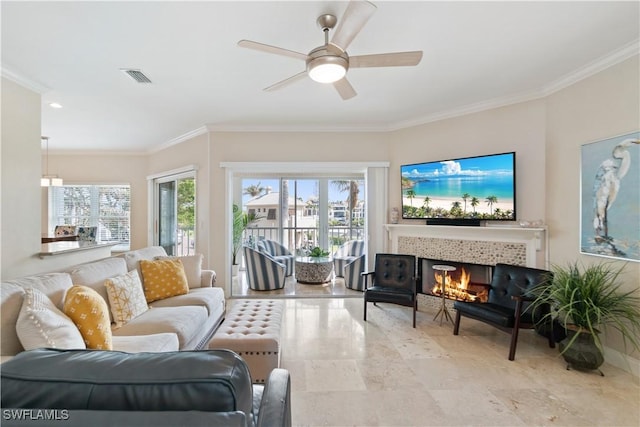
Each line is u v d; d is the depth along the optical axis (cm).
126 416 72
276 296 488
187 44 246
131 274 273
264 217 731
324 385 233
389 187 473
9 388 75
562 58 272
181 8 202
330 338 321
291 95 354
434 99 369
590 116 286
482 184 370
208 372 78
